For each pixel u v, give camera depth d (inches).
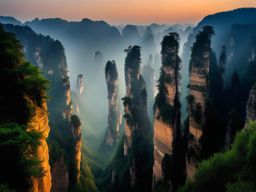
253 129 1184.8
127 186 2807.6
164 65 2229.3
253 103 1631.4
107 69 4530.0
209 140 1951.3
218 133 2000.5
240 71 3806.6
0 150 909.8
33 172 986.7
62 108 3769.7
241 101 2773.1
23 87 1136.2
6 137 906.1
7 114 1041.5
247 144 1157.1
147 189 2591.0
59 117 3708.2
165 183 2122.3
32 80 1154.7
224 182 1130.0
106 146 4505.4
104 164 3941.9
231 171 1145.4
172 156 2144.4
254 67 3346.5
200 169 1279.5
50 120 3257.9
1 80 1096.2
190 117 2026.3
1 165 913.5
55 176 2059.5
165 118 2159.2
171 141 2139.5
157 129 2278.5
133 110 3134.8
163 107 2217.0
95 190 2810.0
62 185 2138.3
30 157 1011.3
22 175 952.9
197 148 1930.4
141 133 3088.1
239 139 1210.6
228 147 1846.7
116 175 3014.3
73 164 2596.0
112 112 4571.9
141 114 3230.8
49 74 4301.2
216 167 1202.6
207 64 1993.1
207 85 2005.4
